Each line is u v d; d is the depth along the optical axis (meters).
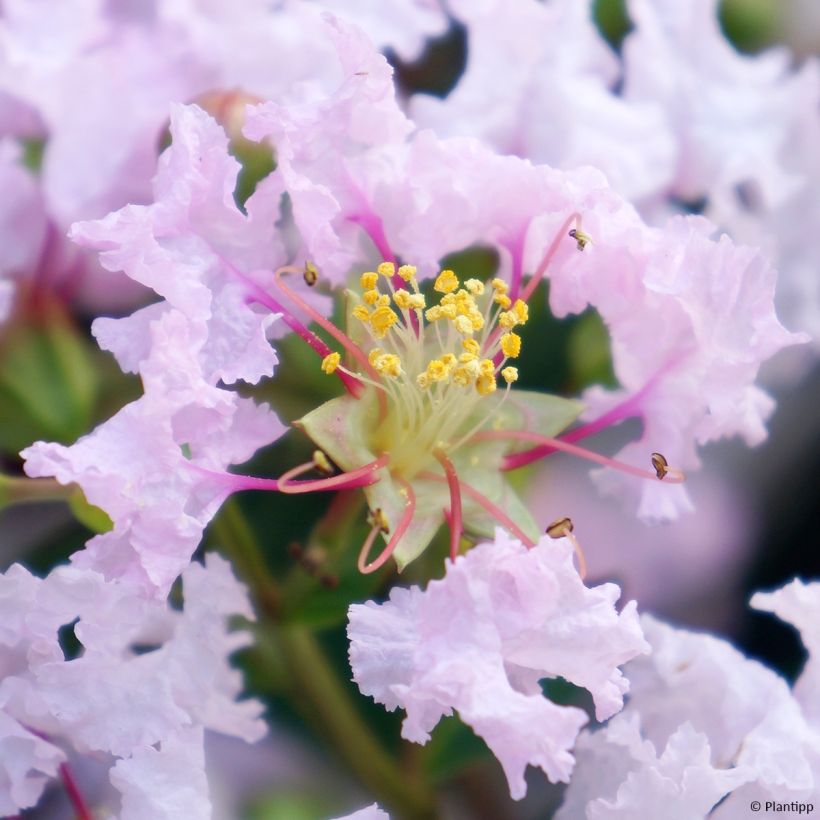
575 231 0.18
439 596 0.17
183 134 0.18
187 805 0.18
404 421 0.18
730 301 0.18
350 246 0.19
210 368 0.18
